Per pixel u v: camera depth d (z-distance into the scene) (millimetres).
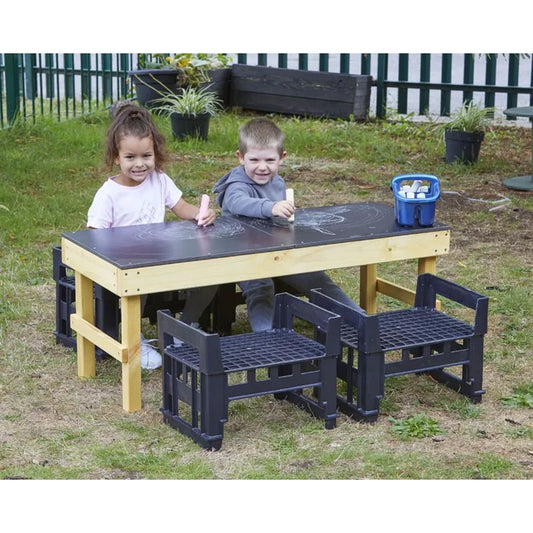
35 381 4320
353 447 3682
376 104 12023
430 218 4453
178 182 8398
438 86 11742
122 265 3805
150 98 11453
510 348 4730
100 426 3881
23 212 7238
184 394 3773
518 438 3777
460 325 4156
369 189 8305
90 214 4664
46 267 5992
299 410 4027
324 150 9938
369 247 4281
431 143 10250
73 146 9805
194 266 3922
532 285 5711
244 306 5410
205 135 10227
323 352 3836
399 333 4059
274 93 12102
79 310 4355
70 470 3508
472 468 3527
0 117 10727
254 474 3465
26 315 5152
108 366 4516
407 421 3871
